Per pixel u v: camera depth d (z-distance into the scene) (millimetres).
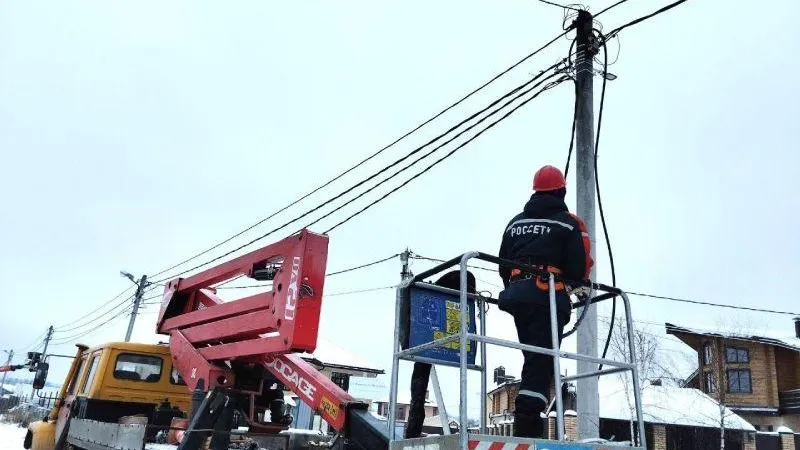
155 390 7766
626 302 4074
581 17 8359
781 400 34031
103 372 7551
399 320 3930
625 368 3848
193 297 7016
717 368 32656
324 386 4988
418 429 4125
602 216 7684
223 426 5570
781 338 34219
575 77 8281
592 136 7914
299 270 5078
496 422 36312
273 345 5137
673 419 26109
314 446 6734
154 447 5992
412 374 4277
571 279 3895
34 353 12055
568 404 19172
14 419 33531
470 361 4301
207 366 5852
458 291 4211
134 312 25797
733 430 27016
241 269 5965
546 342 3787
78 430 7184
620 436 26625
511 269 4074
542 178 4262
